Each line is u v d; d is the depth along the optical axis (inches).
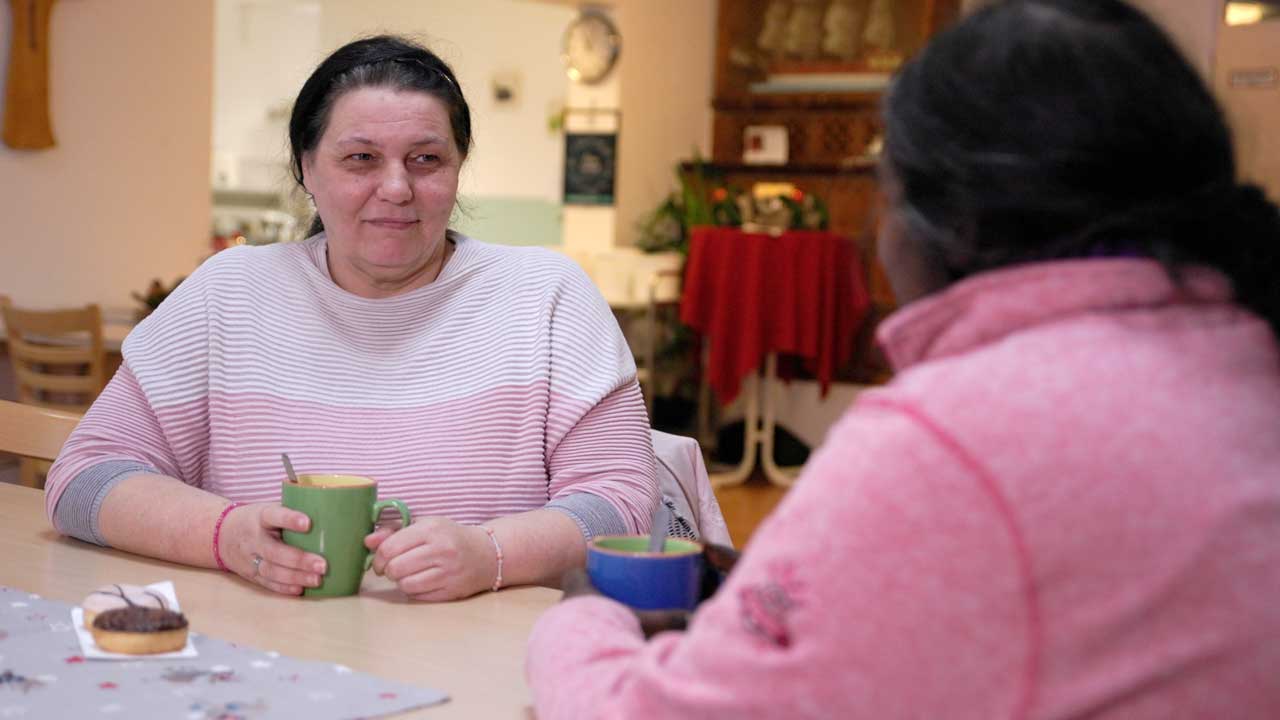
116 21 218.7
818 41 301.1
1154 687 25.4
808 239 227.3
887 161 30.7
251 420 60.5
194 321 61.8
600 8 285.7
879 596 26.2
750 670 27.2
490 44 336.2
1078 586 25.6
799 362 250.4
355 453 60.2
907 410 27.3
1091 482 25.8
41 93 207.8
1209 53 228.4
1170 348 27.5
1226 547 25.4
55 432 68.7
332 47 355.3
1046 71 28.0
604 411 61.7
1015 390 26.8
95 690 36.8
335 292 62.3
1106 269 27.8
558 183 330.0
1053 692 25.6
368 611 47.8
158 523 53.2
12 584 49.2
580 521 55.1
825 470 27.8
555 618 36.1
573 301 63.5
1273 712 25.3
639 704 29.4
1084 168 27.7
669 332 269.1
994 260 28.9
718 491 234.1
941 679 26.0
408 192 59.2
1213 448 26.1
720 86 312.5
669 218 279.9
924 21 285.7
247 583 51.0
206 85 232.1
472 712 37.3
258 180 367.9
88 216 217.8
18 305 210.4
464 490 60.1
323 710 36.0
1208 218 28.3
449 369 62.0
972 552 25.9
